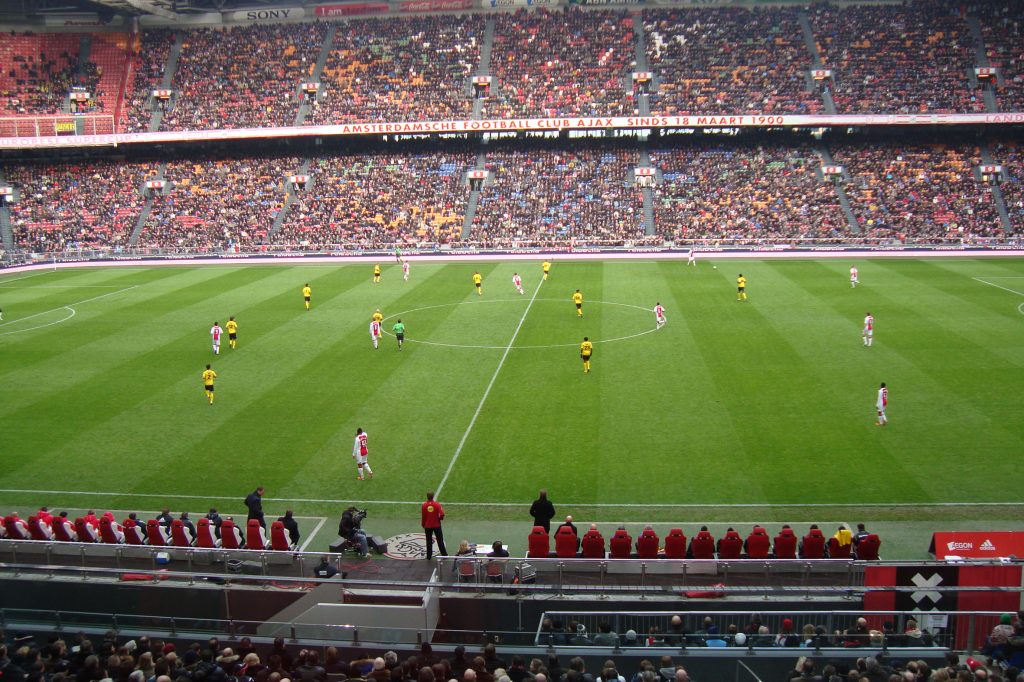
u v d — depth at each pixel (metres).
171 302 52.72
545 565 16.98
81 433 29.58
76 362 38.62
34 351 40.75
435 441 28.17
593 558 17.67
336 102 80.75
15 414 31.64
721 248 69.12
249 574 17.55
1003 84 74.81
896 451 25.98
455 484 24.92
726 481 24.36
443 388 33.66
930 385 31.92
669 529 21.80
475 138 81.69
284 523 20.56
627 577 17.11
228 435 29.14
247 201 77.44
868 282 53.41
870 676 12.20
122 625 16.80
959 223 68.06
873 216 69.81
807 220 70.25
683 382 33.41
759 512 22.52
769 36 82.62
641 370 35.25
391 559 19.41
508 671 12.45
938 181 72.00
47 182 79.44
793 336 39.88
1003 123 71.94
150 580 17.25
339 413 31.08
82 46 86.06
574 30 85.75
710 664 14.07
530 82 81.00
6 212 75.94
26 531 20.27
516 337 41.41
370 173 79.69
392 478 25.47
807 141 78.19
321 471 26.05
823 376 33.47
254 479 25.61
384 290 55.22
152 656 13.18
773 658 13.97
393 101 80.25
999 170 71.81
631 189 75.44
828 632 15.20
